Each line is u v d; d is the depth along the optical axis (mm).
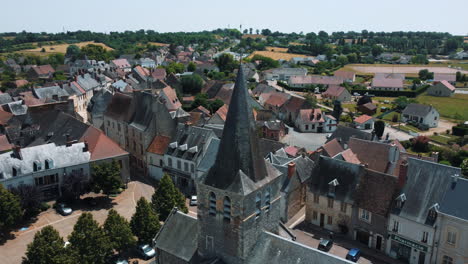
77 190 72375
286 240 34781
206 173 35250
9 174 69125
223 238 35125
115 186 74250
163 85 169625
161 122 91438
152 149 88500
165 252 42438
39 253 45562
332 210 65250
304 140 130750
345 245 61719
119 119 99875
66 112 108250
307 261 33219
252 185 33156
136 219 56594
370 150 80250
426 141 115250
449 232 52875
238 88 33188
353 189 62938
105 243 49375
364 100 180000
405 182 59094
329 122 142375
